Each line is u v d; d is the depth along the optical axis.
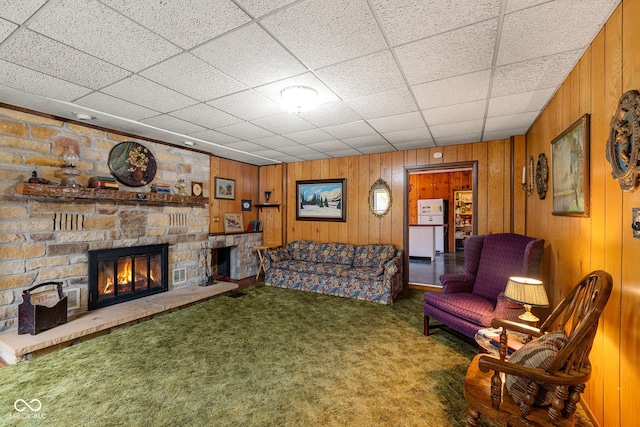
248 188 5.93
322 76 2.25
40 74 2.20
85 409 1.84
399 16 1.55
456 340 2.86
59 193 2.91
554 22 1.60
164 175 4.21
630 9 1.34
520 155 3.98
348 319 3.42
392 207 4.93
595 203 1.75
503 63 2.05
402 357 2.52
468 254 3.23
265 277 5.12
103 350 2.62
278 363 2.41
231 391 2.04
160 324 3.23
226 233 5.19
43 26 1.62
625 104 1.32
